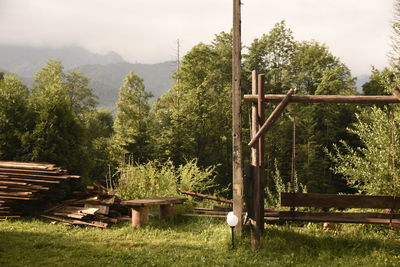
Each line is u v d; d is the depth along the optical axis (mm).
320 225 9516
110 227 9852
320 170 36688
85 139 14398
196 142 37906
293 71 48094
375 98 7602
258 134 7742
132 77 45094
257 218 7676
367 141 10078
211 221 10234
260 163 7953
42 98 13633
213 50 45688
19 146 12867
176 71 43344
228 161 41031
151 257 7023
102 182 40094
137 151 39938
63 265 6488
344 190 37469
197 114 38469
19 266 6324
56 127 13164
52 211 10820
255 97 8164
